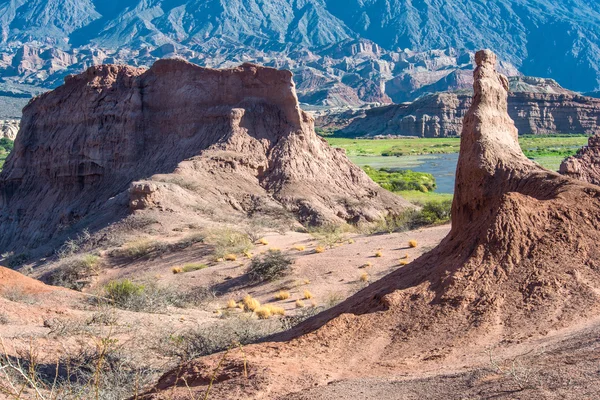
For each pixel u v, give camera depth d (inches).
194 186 2145.7
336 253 1563.7
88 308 1015.0
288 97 2490.2
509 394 371.2
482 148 874.1
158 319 979.3
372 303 645.9
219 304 1311.5
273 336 687.1
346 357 550.6
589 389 350.6
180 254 1668.3
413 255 1457.9
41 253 2037.4
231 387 468.1
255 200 2208.4
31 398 478.6
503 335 546.3
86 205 2461.9
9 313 892.6
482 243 657.0
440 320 586.2
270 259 1444.4
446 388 413.1
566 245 644.7
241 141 2390.5
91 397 510.9
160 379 564.7
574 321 544.1
